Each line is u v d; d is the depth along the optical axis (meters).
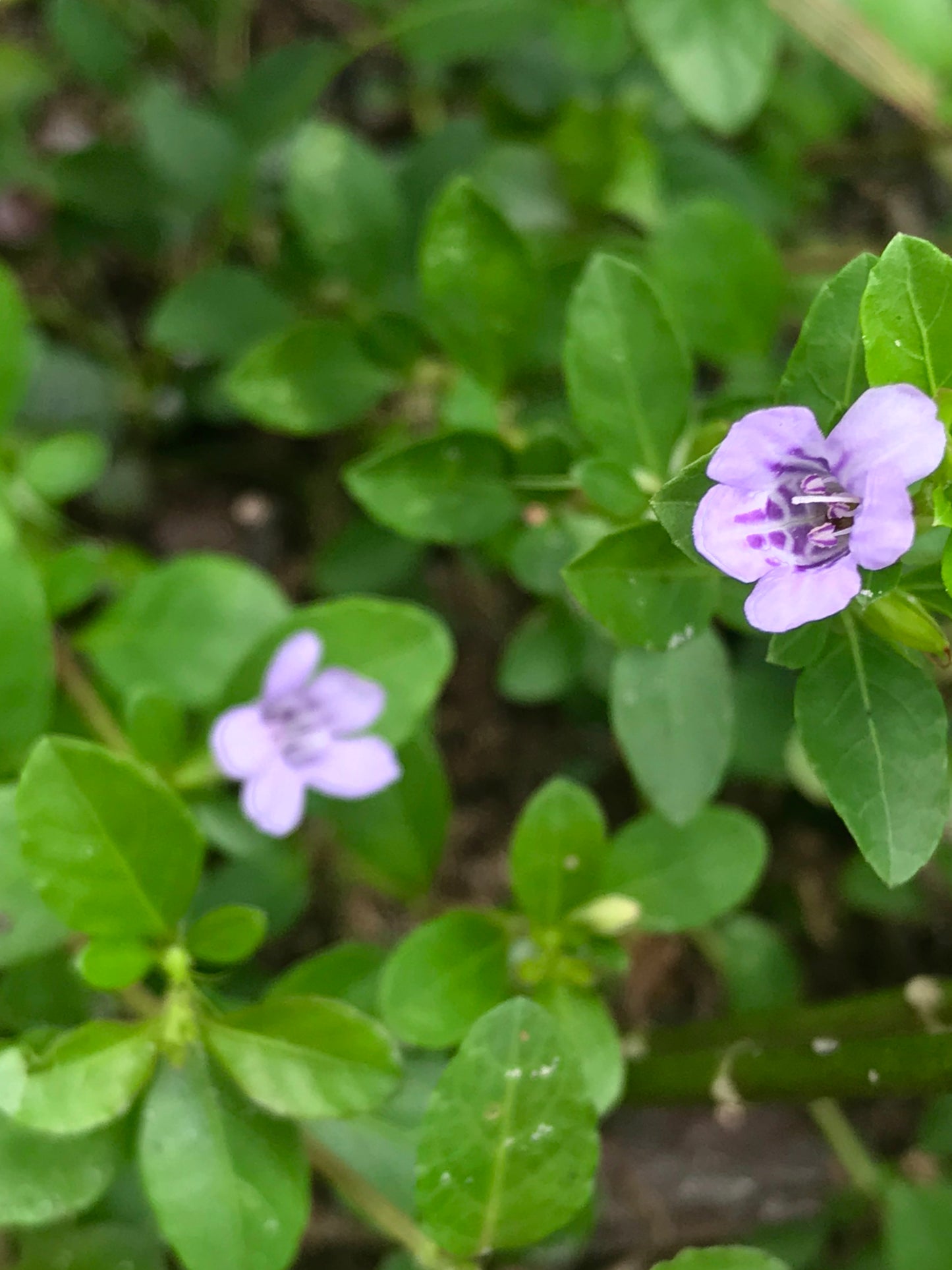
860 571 0.13
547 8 0.23
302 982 0.18
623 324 0.16
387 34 0.23
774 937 0.22
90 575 0.19
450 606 0.25
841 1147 0.22
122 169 0.23
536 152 0.23
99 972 0.16
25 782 0.15
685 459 0.17
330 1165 0.17
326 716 0.18
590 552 0.15
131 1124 0.16
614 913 0.17
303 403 0.21
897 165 0.26
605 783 0.24
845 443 0.13
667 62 0.21
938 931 0.24
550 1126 0.15
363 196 0.21
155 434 0.25
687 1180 0.22
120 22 0.25
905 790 0.14
